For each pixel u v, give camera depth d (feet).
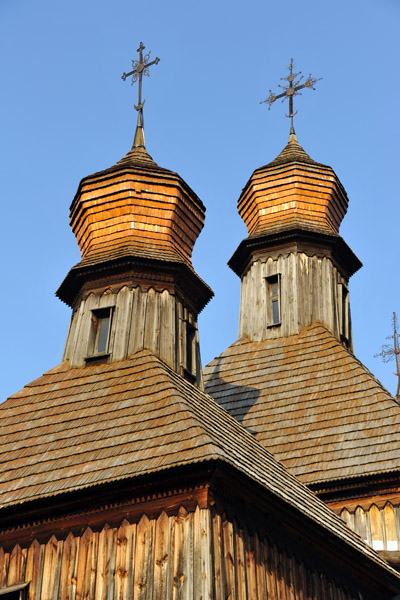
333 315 165.37
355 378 145.48
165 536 90.68
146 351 122.21
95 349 127.34
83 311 130.72
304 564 103.45
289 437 139.44
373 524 126.72
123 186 138.51
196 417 100.89
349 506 129.29
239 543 92.99
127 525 92.99
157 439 97.60
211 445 91.35
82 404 112.57
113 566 91.66
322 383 147.74
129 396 110.22
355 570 112.78
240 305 174.91
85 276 133.08
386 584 116.26
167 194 139.23
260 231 175.83
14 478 101.40
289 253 171.32
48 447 105.19
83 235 141.49
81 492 94.43
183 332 131.34
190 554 88.53
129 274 131.23
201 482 91.04
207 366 164.66
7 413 116.47
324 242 172.04
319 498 131.03
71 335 131.03
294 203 177.47
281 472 114.42
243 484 92.58
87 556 93.35
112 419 106.01
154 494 93.09
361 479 128.36
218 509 91.61
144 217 138.00
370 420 136.26
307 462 133.59
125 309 128.16
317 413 142.00
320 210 177.88
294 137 192.44
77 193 142.00
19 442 108.78
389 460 128.26
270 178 179.83
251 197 181.57
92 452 100.42
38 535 96.84
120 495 94.32
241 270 179.83
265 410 147.02
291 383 150.82
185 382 121.39
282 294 167.94
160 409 103.81
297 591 100.12
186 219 141.38
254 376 156.46
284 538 101.35
